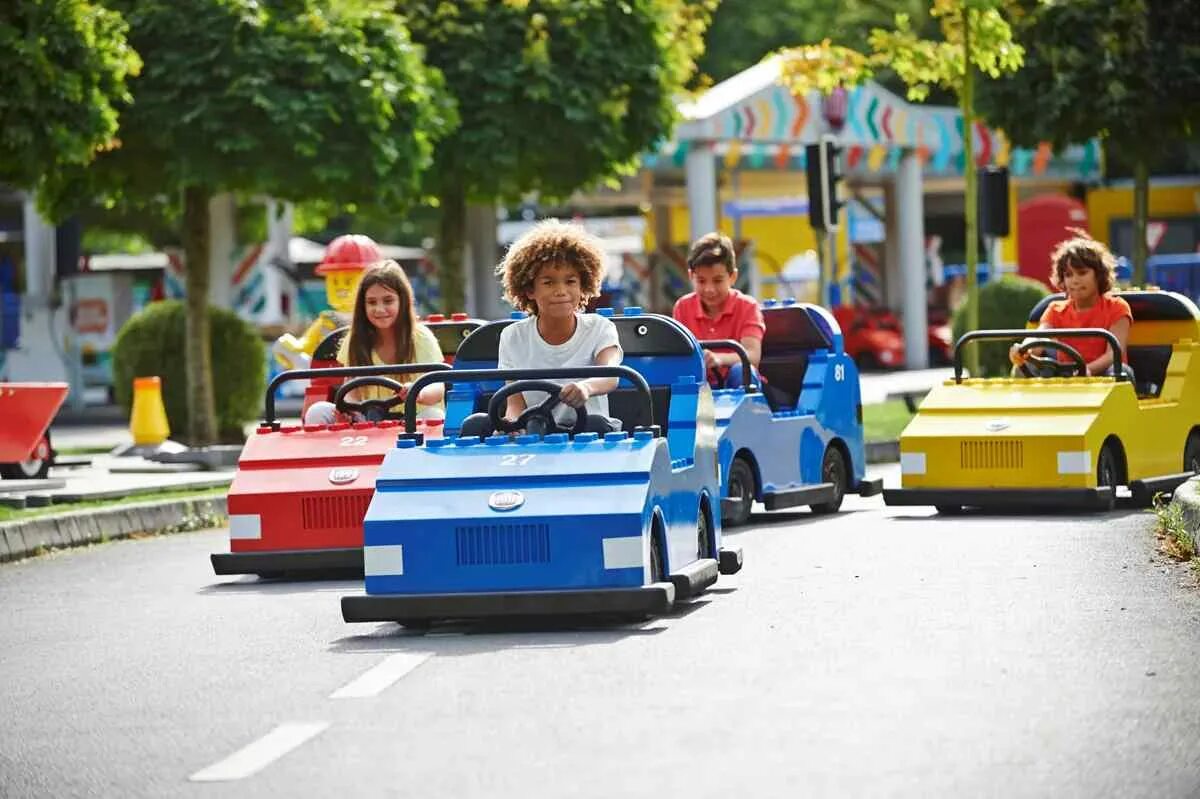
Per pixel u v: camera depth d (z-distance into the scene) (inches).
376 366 721.6
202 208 1407.5
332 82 1325.0
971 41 1381.6
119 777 374.9
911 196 2517.2
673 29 1635.1
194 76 1299.2
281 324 2183.8
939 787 339.3
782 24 3405.5
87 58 1067.9
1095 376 837.8
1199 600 540.4
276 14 1333.7
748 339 836.6
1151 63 1606.8
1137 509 823.1
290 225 2245.3
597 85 1592.0
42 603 661.9
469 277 2090.3
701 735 384.2
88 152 1072.2
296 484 692.7
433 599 525.7
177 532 948.0
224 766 377.7
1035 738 373.4
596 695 428.8
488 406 584.1
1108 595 552.7
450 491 534.0
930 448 818.2
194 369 1409.9
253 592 661.3
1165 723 384.5
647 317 617.3
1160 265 3036.4
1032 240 2992.1
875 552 682.2
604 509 522.0
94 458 1375.5
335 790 354.3
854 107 2288.4
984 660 452.4
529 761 369.1
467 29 1572.3
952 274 3368.6
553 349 567.2
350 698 440.1
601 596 518.3
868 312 2669.8
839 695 417.1
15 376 2142.0
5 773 384.5
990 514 824.3
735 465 794.2
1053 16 1610.5
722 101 2058.3
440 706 425.7
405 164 1357.0
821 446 868.6
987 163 2608.3
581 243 563.2
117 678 486.9
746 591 585.3
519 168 1609.3
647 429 542.3
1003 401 823.1
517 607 521.7
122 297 2369.6
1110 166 3289.9
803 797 335.3
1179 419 873.5
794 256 3193.9
